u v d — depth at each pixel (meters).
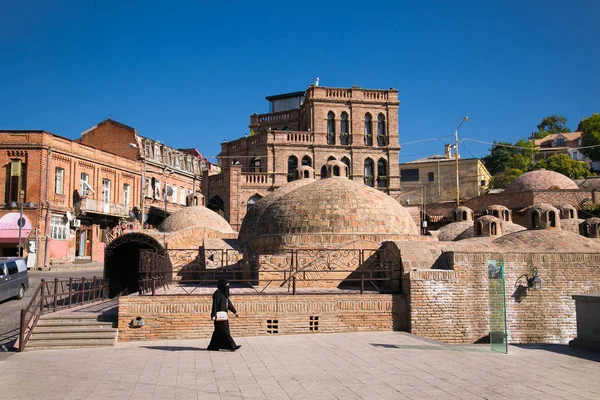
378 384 10.61
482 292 18.95
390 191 53.91
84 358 13.81
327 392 10.01
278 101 71.25
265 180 51.22
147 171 53.06
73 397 9.84
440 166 69.00
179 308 17.12
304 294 18.05
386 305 18.55
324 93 54.03
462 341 18.56
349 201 24.70
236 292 19.28
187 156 62.91
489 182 71.88
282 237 24.05
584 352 14.24
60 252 40.16
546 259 20.02
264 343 15.83
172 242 30.69
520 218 45.97
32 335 16.25
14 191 38.28
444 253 20.00
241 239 30.27
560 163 65.94
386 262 21.89
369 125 55.00
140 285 17.66
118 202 47.91
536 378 11.13
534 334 19.59
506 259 19.75
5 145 38.47
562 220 37.03
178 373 11.71
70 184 41.84
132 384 10.75
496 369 12.02
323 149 53.03
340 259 22.73
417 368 12.14
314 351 14.41
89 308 19.81
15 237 37.06
